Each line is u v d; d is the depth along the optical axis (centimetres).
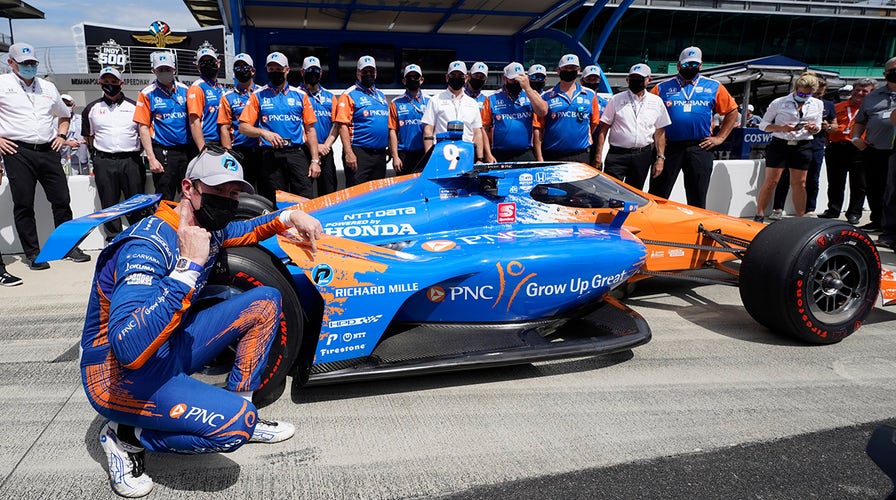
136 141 595
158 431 206
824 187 838
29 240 551
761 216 746
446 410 279
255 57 1269
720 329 393
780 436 252
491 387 304
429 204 376
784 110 694
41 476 224
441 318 327
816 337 349
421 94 640
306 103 599
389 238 359
